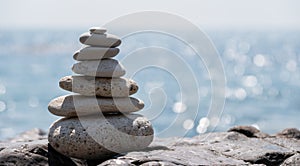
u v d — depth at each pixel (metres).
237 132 1.69
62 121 1.49
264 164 1.52
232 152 1.56
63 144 1.47
